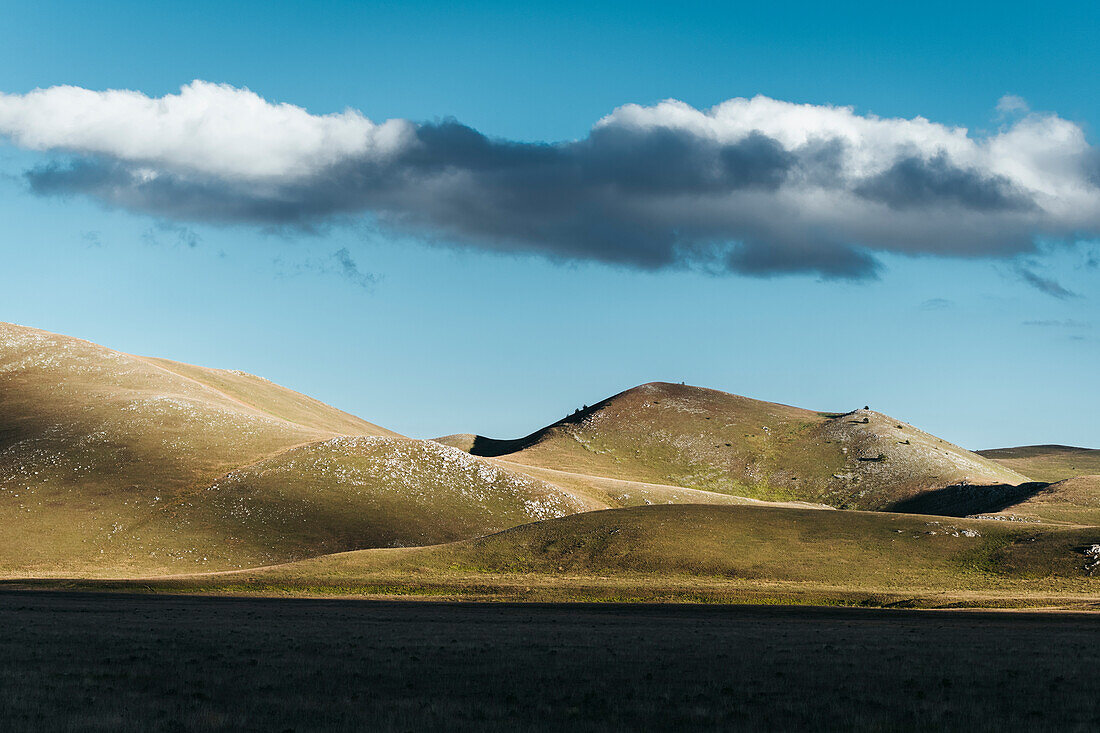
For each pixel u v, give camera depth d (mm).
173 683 32906
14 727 24312
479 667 37938
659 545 108562
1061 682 34375
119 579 110875
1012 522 112062
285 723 25922
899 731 25484
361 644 46875
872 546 106188
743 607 79312
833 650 45188
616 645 47375
